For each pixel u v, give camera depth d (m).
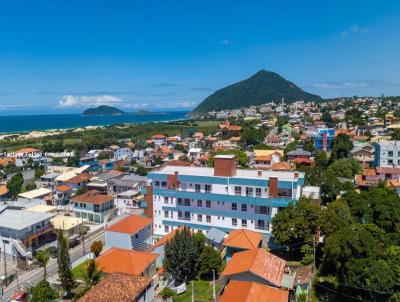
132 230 66.25
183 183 70.56
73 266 61.34
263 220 63.44
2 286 56.81
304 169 103.75
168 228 71.50
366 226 56.62
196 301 47.00
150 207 73.19
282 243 56.12
